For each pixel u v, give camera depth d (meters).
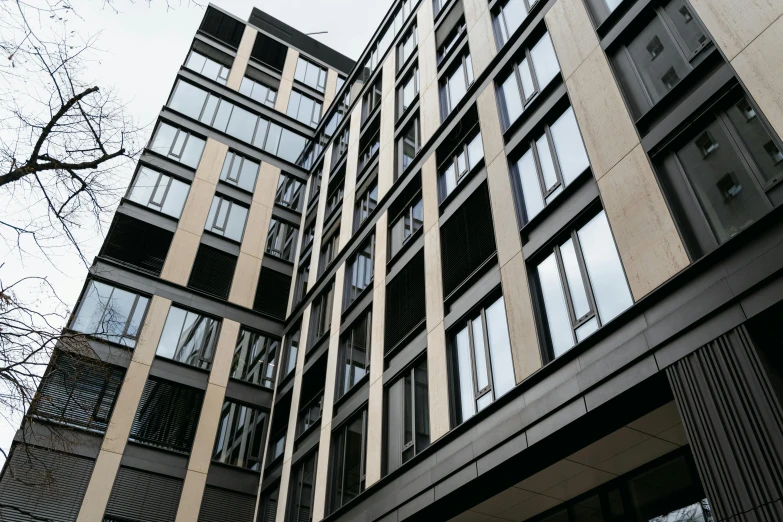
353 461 18.30
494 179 16.62
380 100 29.56
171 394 24.34
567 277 13.01
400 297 19.48
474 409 14.19
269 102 39.16
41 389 10.08
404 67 27.11
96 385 22.64
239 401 25.80
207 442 23.86
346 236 26.41
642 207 11.46
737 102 10.77
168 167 31.31
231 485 23.52
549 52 16.84
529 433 11.75
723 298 9.17
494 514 13.81
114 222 27.70
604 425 10.75
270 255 31.42
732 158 10.53
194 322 26.94
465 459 13.17
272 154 35.78
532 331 12.98
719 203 10.45
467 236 17.05
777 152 9.84
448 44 24.02
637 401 10.16
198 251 29.12
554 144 15.14
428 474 14.16
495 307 14.89
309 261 30.56
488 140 17.77
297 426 23.20
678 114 11.57
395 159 24.48
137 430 22.72
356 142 30.23
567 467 11.88
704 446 8.48
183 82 35.94
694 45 12.23
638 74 13.31
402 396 17.20
